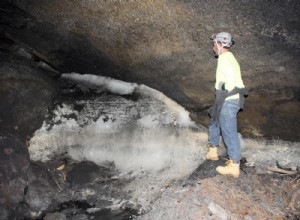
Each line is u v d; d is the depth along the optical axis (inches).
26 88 196.7
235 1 139.9
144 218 166.9
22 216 173.0
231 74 157.5
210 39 162.9
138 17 163.2
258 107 184.9
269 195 165.9
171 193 174.7
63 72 225.1
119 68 207.5
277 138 190.7
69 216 175.3
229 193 166.1
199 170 189.3
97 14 169.3
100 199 188.4
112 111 214.5
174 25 161.5
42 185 188.2
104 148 214.1
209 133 186.2
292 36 148.8
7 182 171.9
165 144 209.5
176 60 183.5
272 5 138.0
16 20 192.2
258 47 159.6
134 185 196.7
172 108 211.9
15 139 186.5
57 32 193.3
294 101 174.7
